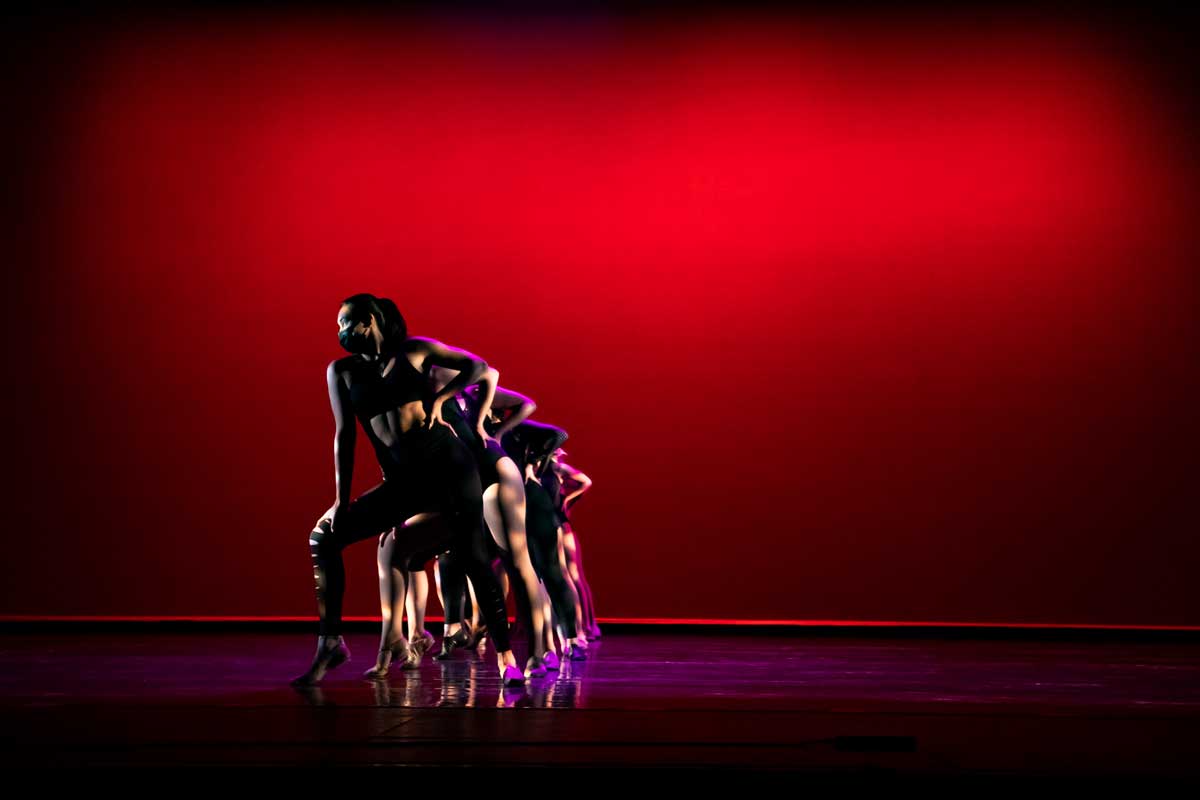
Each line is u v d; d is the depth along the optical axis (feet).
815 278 24.45
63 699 10.68
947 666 15.49
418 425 12.04
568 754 7.72
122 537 24.14
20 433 24.39
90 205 24.93
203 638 20.80
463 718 9.36
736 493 24.11
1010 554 23.77
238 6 25.38
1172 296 24.06
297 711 9.79
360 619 23.38
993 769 7.27
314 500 24.23
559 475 18.70
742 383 24.31
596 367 24.47
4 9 25.27
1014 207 24.41
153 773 7.23
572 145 24.97
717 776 7.22
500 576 17.43
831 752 7.86
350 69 25.25
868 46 24.90
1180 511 23.65
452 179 24.94
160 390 24.49
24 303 24.68
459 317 24.66
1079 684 12.93
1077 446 23.90
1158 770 7.25
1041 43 24.67
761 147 24.80
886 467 24.04
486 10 25.30
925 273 24.36
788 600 23.89
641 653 17.58
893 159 24.64
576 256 24.71
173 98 25.18
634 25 25.17
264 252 24.82
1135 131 24.43
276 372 24.53
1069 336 24.09
